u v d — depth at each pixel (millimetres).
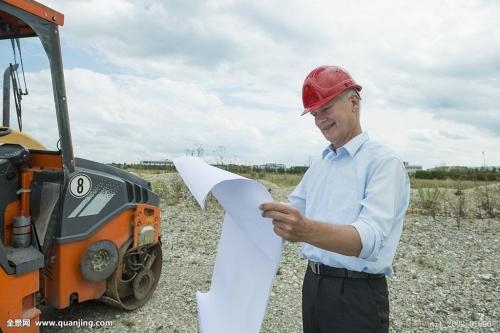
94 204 3891
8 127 3701
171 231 8750
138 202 4449
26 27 3559
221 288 1958
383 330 2074
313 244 1619
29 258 3227
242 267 1873
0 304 3014
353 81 2041
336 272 2098
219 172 1665
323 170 2201
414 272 6227
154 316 4496
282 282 5691
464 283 5781
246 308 1770
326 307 2109
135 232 4348
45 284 3701
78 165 4246
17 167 3584
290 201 2436
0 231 3414
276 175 19859
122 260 4312
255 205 1752
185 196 12828
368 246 1660
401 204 2000
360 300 2041
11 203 3484
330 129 2068
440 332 4359
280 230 1590
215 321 1871
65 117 3611
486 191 12523
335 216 2023
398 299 5199
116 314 4500
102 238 4000
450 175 18859
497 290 5520
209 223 9602
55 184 3670
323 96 1991
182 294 5137
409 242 8016
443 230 9047
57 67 3523
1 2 3086
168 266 6273
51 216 3635
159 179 15055
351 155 2033
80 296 3873
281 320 4551
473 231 8977
